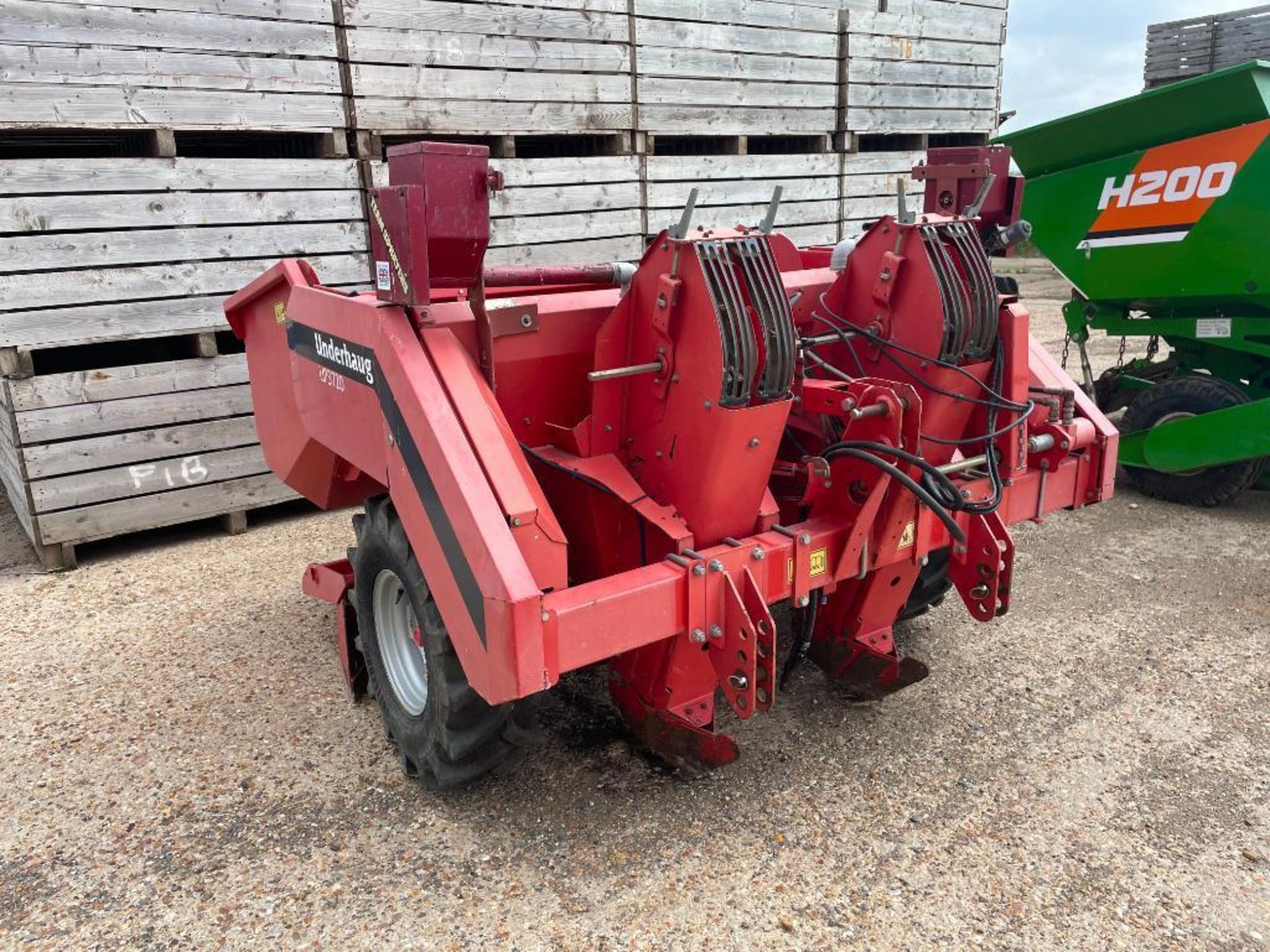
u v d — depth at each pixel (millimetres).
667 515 2650
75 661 3947
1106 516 5500
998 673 3691
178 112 4633
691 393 2514
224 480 5242
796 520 3238
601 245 5949
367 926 2449
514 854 2705
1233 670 3684
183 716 3502
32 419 4656
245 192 4898
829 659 3418
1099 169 5418
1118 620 4141
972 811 2863
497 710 2662
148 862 2723
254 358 3908
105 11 4375
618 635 2369
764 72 6391
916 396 2641
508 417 2783
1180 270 5184
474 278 2500
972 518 3031
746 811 2883
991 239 3389
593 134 5785
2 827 2900
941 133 7418
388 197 2371
